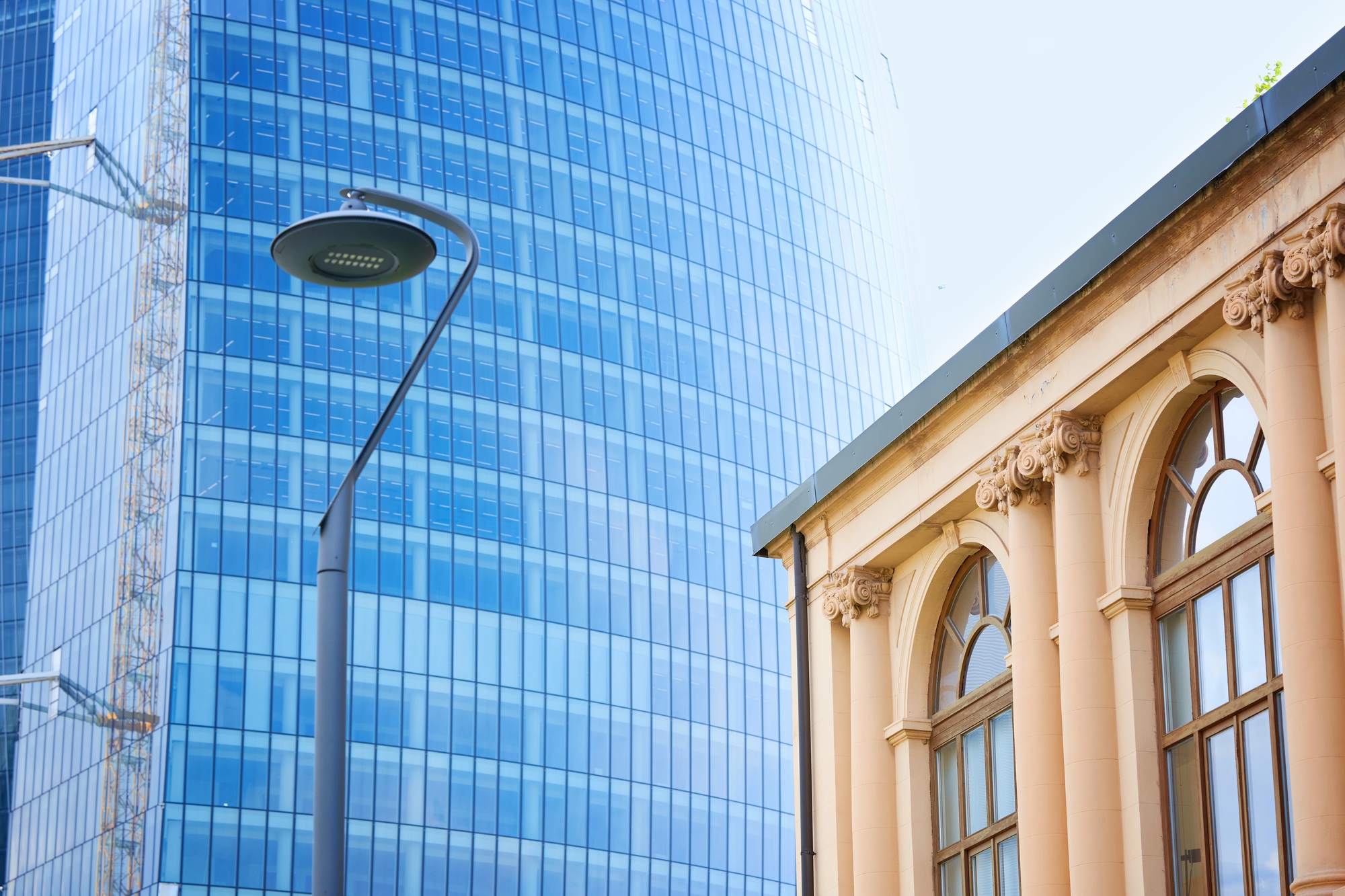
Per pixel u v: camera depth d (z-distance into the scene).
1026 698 24.00
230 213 117.69
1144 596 22.77
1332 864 18.22
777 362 138.25
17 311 139.62
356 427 115.44
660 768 120.06
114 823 108.56
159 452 114.69
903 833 27.33
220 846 105.44
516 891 111.56
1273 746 20.47
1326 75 19.31
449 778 111.50
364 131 122.75
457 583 115.31
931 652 27.94
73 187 133.38
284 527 111.81
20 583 130.25
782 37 152.38
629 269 130.50
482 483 118.25
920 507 27.06
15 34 148.88
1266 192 20.47
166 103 124.25
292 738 108.31
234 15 122.62
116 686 111.69
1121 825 22.39
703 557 126.94
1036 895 23.23
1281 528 19.53
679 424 129.00
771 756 126.50
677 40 141.75
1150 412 22.81
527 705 115.56
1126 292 22.77
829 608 29.22
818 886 28.61
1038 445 24.23
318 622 16.88
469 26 129.50
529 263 125.62
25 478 133.75
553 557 119.56
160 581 111.06
